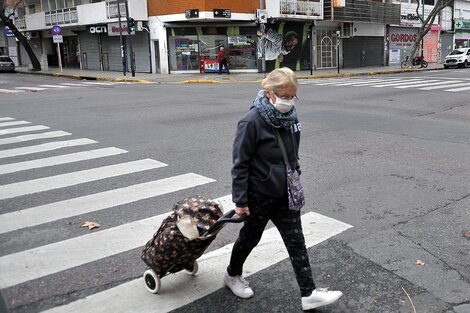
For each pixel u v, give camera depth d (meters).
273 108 3.06
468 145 8.55
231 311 3.34
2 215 5.16
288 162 3.20
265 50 32.12
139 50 33.56
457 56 38.81
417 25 44.03
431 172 6.80
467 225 4.82
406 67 38.03
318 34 35.88
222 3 29.45
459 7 51.22
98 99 16.47
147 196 5.75
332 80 25.20
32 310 3.32
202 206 3.36
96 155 7.84
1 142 8.99
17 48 50.16
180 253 3.31
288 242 3.31
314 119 11.48
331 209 5.31
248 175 3.16
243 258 3.47
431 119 11.54
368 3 37.41
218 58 30.55
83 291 3.58
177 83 25.70
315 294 3.27
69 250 4.28
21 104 15.41
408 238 4.51
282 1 30.77
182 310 3.34
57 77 33.03
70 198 5.70
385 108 13.43
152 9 31.59
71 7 36.78
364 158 7.63
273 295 3.54
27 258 4.12
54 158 7.67
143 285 3.67
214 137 9.31
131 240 4.50
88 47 38.56
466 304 3.39
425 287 3.62
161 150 8.20
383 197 5.71
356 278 3.77
